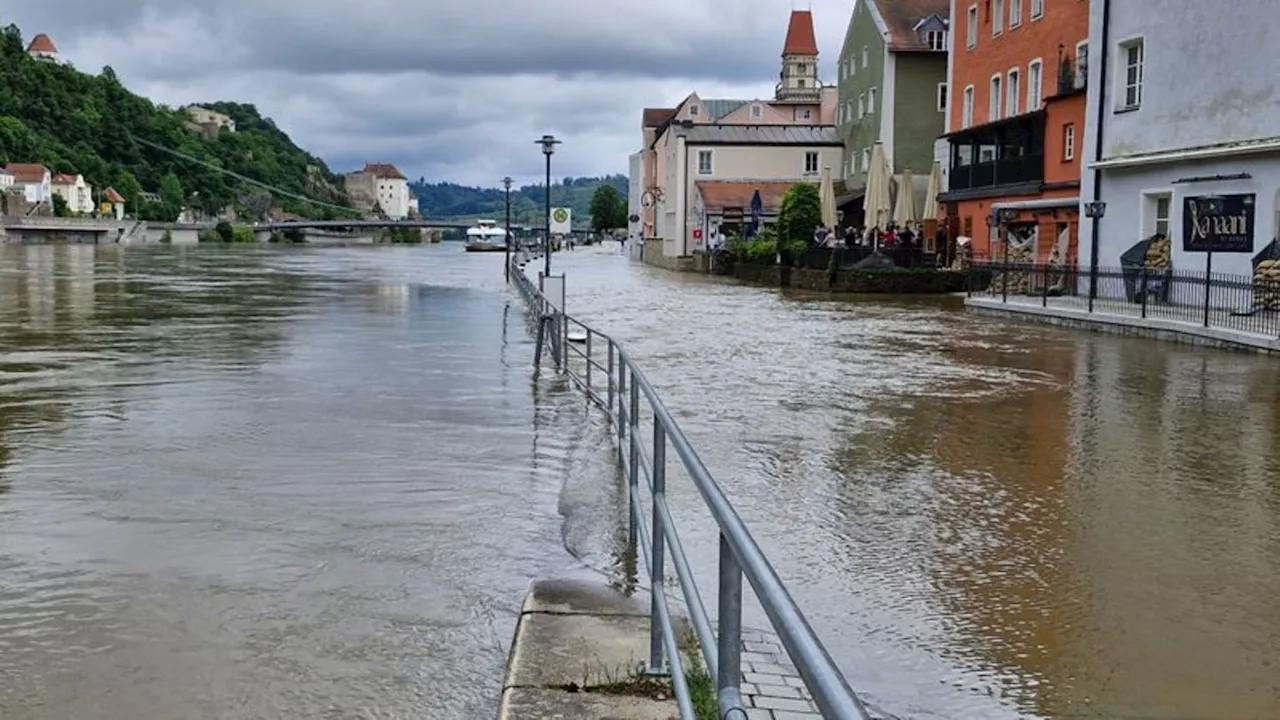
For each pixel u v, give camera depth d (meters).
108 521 7.12
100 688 4.54
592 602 5.53
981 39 43.69
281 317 24.03
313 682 4.64
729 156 64.06
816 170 64.88
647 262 75.50
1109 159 29.17
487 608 5.60
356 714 4.35
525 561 6.42
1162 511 7.97
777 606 2.11
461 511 7.55
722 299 34.03
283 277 44.75
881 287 37.47
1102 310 24.41
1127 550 6.96
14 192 144.62
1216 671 5.05
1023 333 22.62
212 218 188.38
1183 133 26.42
